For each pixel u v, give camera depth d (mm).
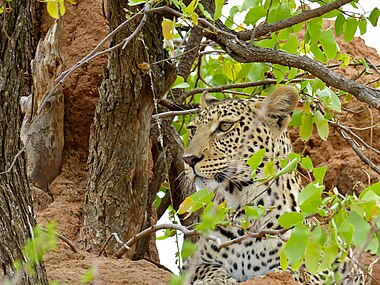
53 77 11773
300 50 14352
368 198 9211
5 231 9062
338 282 11133
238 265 12562
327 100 12844
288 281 11117
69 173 14781
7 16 9867
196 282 12125
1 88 9516
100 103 13648
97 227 13516
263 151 10453
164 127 15141
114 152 13625
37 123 14422
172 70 13430
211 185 12688
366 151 16844
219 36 12383
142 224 13969
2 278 8891
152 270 12133
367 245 9102
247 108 12977
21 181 9469
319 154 17031
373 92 12750
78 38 15250
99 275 11680
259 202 12523
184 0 13273
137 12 12664
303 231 9188
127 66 13289
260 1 13406
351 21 13297
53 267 11969
